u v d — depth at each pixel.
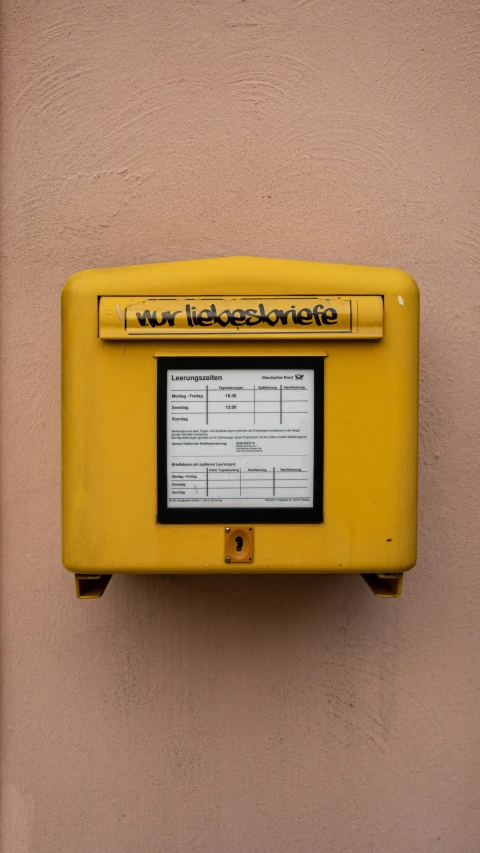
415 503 1.05
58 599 1.30
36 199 1.30
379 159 1.30
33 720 1.30
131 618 1.30
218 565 1.03
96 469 1.03
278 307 1.02
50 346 1.30
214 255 1.30
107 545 1.03
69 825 1.30
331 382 1.03
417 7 1.29
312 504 1.04
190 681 1.31
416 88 1.30
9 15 1.29
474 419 1.31
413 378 1.04
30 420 1.30
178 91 1.29
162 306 1.02
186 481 1.03
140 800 1.30
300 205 1.30
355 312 1.02
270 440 1.03
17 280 1.29
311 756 1.31
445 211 1.31
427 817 1.31
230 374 1.03
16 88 1.29
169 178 1.30
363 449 1.04
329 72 1.29
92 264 1.30
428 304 1.31
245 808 1.31
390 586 1.14
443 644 1.31
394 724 1.31
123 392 1.03
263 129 1.30
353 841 1.31
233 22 1.30
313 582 1.31
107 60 1.29
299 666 1.31
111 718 1.30
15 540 1.30
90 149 1.29
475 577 1.31
